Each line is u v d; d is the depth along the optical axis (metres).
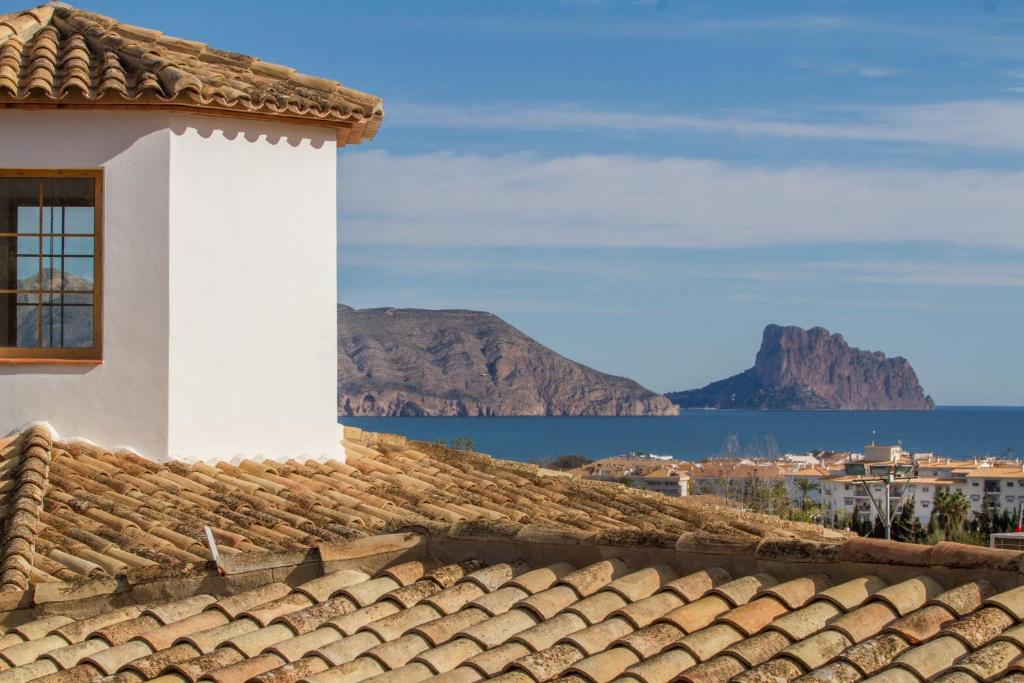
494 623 6.75
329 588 7.82
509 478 15.10
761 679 5.53
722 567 6.98
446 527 8.14
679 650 6.05
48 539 11.02
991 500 77.06
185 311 13.48
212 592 8.26
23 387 13.29
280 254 14.14
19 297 13.45
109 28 14.75
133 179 13.41
